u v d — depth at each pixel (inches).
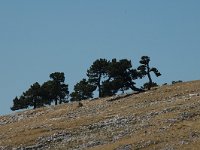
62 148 5718.5
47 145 5944.9
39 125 7106.3
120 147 5201.8
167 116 6028.5
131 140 5359.3
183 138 5177.2
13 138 6456.7
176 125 5629.9
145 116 6397.6
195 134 5236.2
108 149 5201.8
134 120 6294.3
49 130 6584.6
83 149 5516.7
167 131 5477.4
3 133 7037.4
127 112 6904.5
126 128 5999.0
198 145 4904.0
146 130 5684.1
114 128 6127.0
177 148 4928.6
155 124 5866.1
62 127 6619.1
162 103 7199.8
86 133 6156.5
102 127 6294.3
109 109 7736.2
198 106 6304.1
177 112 6122.1
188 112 6023.6
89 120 6732.3
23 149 5930.1
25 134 6599.4
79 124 6604.3
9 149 5979.3
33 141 6117.1
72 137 6077.8
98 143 5649.6
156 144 5152.6
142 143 5211.6
